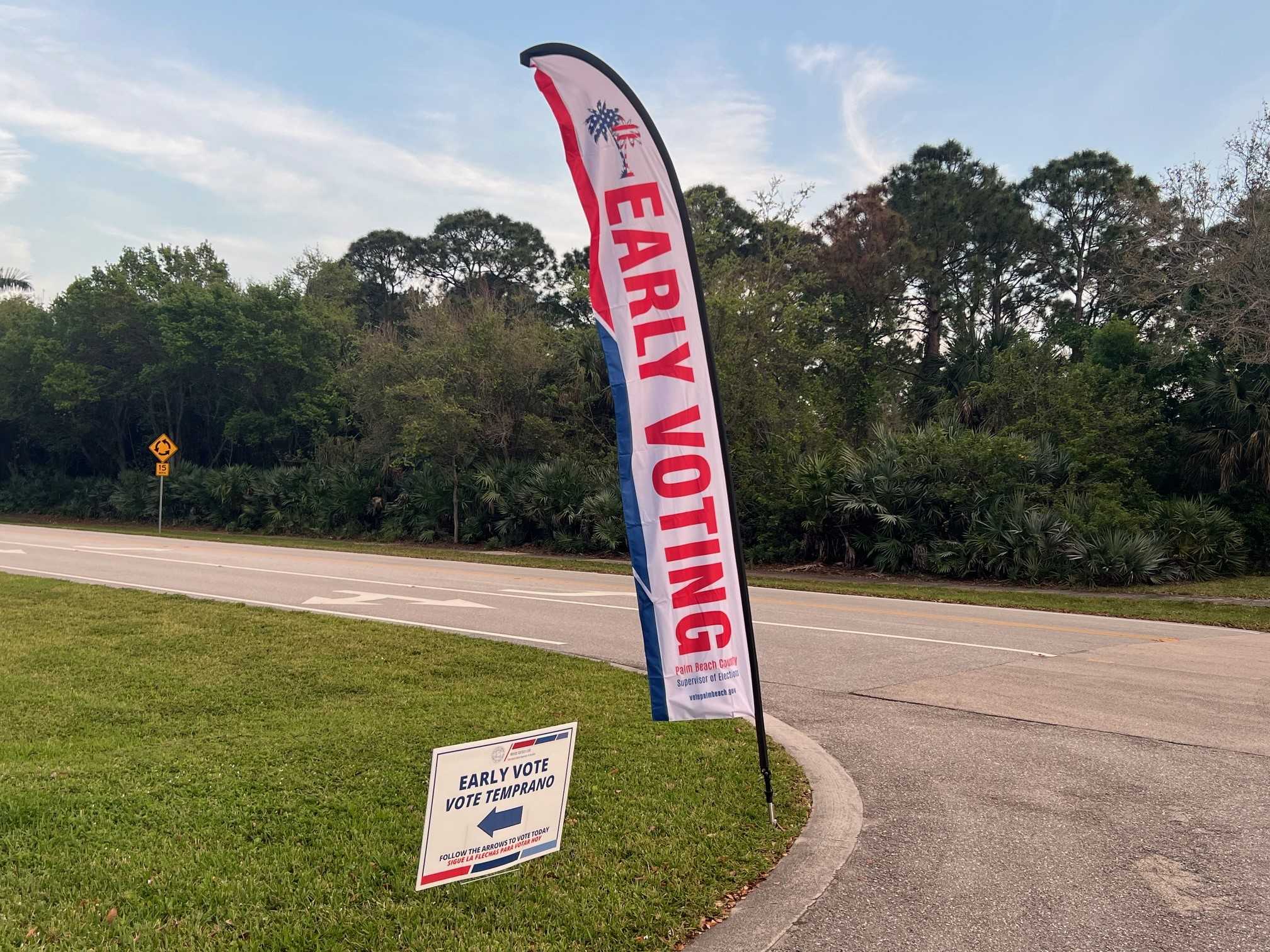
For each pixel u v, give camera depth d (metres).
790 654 10.33
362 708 7.35
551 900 4.12
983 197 39.41
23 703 7.30
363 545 26.89
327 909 3.98
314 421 36.44
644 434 5.04
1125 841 5.01
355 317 42.41
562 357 27.97
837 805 5.51
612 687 8.27
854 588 16.94
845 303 34.47
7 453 48.34
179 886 4.16
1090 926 4.04
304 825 4.89
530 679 8.55
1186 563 18.72
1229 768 6.25
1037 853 4.85
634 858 4.62
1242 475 21.44
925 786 5.90
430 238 62.81
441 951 3.67
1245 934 3.98
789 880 4.50
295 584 16.05
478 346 27.36
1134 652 10.57
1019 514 18.38
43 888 4.12
